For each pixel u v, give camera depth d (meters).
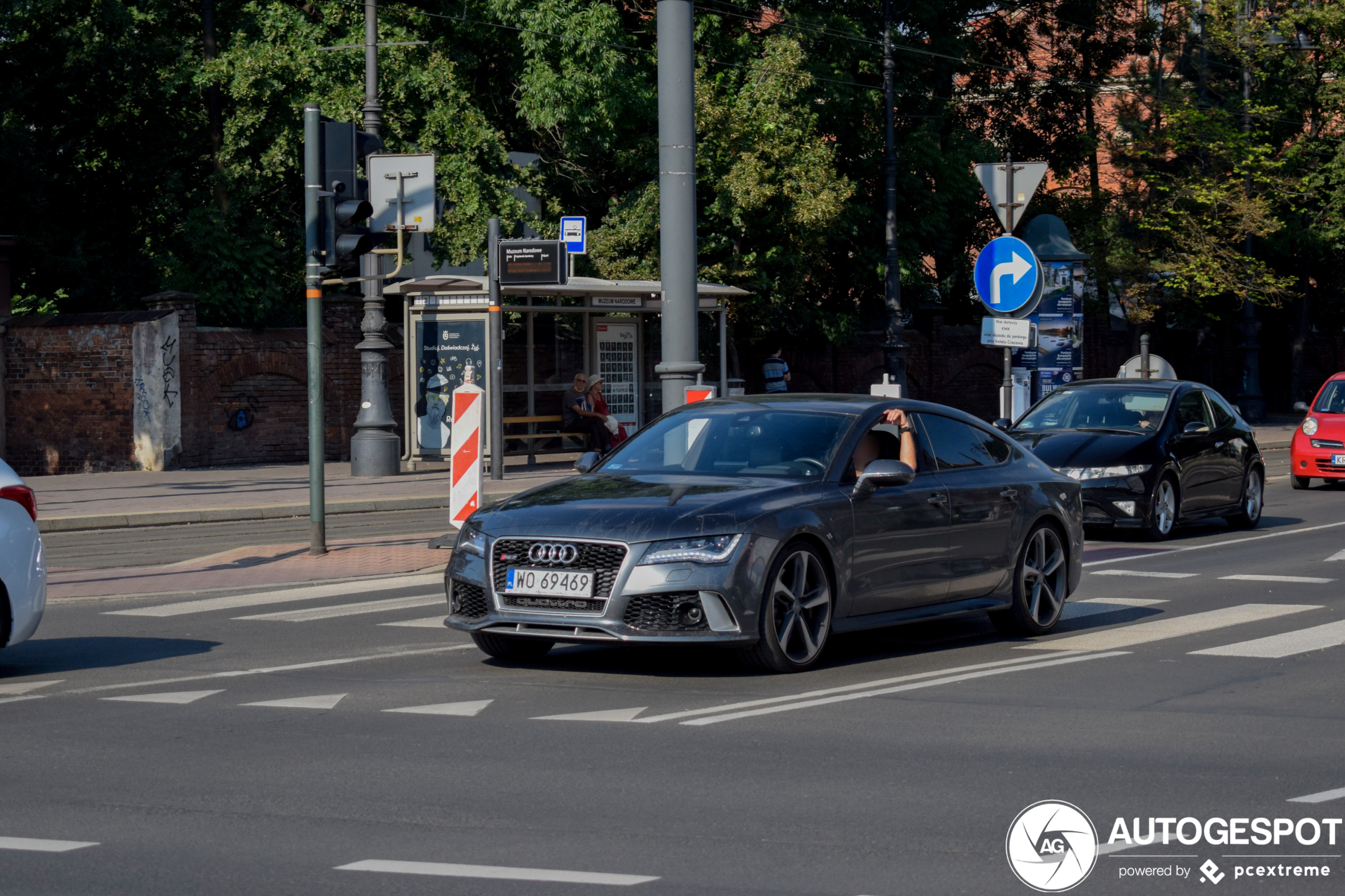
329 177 16.03
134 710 8.67
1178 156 48.06
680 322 13.98
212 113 35.78
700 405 11.15
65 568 16.08
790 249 37.00
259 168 34.44
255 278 34.09
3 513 9.70
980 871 5.51
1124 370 30.75
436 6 33.66
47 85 36.06
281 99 33.22
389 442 27.19
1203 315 54.62
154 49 35.69
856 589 9.95
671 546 9.14
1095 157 51.00
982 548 10.88
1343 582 14.55
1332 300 56.69
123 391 30.83
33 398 31.38
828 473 10.09
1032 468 11.67
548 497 9.84
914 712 8.48
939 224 42.88
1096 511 18.31
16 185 35.44
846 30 40.03
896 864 5.58
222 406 31.86
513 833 6.02
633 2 36.66
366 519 21.16
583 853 5.73
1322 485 27.27
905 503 10.30
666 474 10.28
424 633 11.51
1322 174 50.38
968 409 47.97
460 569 9.65
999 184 20.95
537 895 5.22
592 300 29.11
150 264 37.94
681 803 6.49
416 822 6.19
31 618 9.79
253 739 7.84
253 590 14.35
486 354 27.81
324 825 6.17
